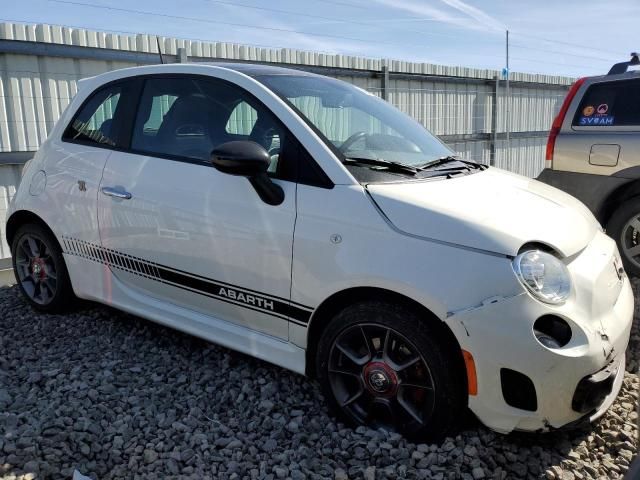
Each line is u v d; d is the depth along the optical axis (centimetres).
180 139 332
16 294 468
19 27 608
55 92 645
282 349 294
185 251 318
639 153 505
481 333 236
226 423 282
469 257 242
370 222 260
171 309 338
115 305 366
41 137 641
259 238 288
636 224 517
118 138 358
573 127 546
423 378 255
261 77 329
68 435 260
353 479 240
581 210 315
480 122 1220
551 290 241
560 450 263
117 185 346
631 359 361
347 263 261
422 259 247
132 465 244
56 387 309
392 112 378
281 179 287
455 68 1122
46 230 398
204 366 338
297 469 244
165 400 300
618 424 284
